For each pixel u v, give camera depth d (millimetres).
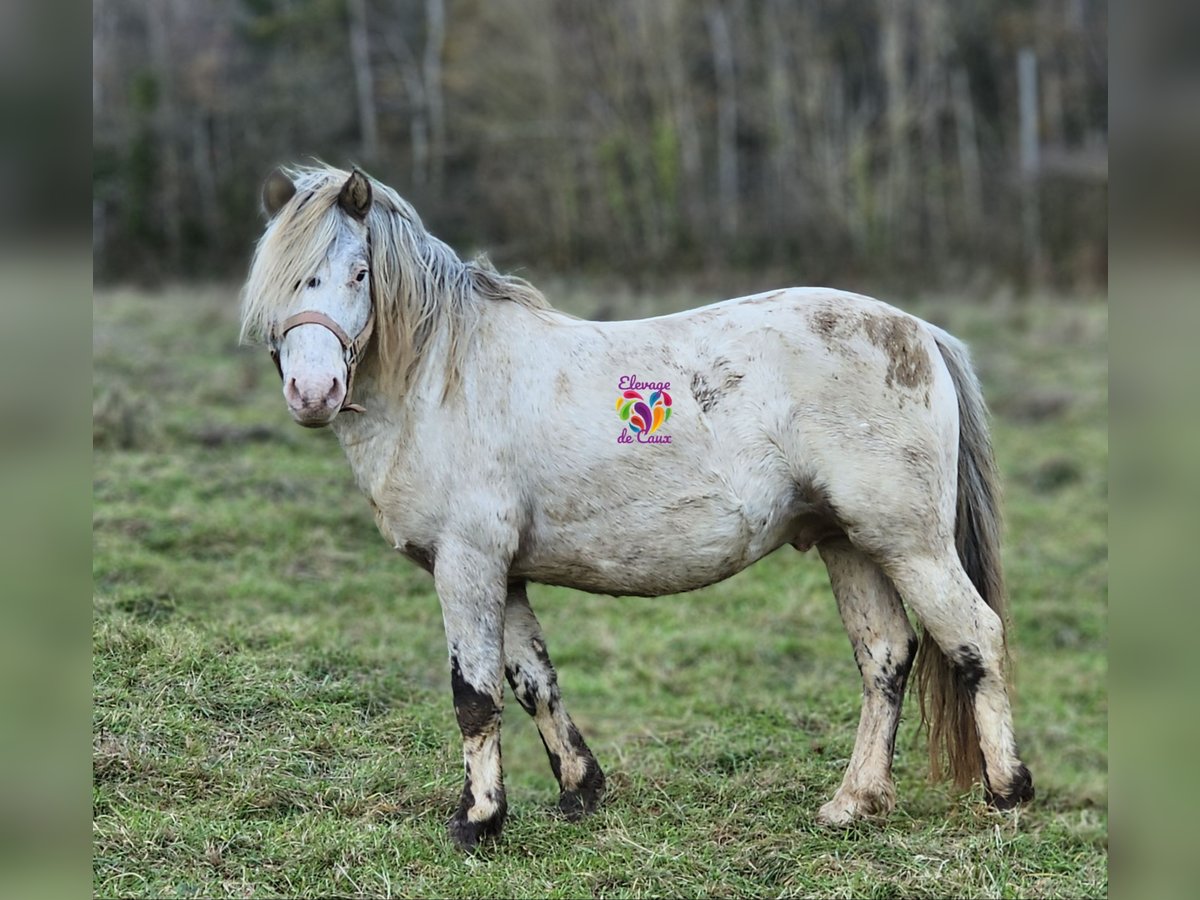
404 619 5520
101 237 15656
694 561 3236
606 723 4895
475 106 20000
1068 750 5094
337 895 2961
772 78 20484
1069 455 8609
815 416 3211
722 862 3180
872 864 3158
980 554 3488
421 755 3850
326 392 2857
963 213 18766
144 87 17453
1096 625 6285
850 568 3510
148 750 3479
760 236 17812
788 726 4613
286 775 3531
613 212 18391
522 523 3189
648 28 20094
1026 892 3029
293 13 20688
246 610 5082
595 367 3217
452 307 3219
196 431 7438
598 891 3045
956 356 3471
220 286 13938
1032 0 21219
